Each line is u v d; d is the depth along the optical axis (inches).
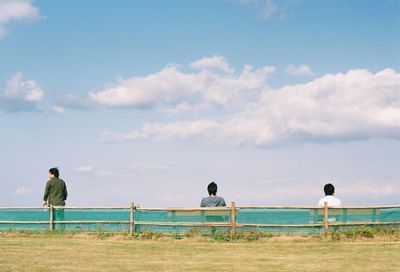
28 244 543.5
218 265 426.9
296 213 577.9
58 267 414.0
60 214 633.6
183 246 530.0
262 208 579.8
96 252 492.1
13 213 644.7
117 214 614.2
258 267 418.0
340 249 504.4
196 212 589.3
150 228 600.7
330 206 577.9
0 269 401.7
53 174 673.0
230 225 580.7
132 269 409.1
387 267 416.8
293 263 434.9
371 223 587.2
